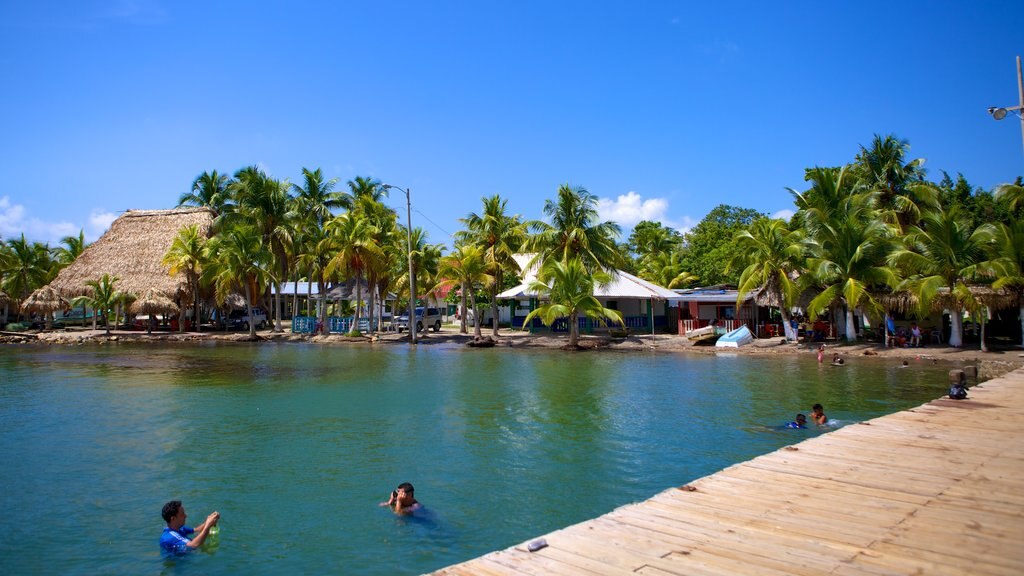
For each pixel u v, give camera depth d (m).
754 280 34.91
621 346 37.12
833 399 17.95
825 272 31.89
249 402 18.05
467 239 44.44
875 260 32.69
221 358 32.00
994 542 5.77
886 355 29.72
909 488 7.55
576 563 5.43
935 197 36.50
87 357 32.84
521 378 23.36
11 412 16.59
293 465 11.39
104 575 7.06
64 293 50.19
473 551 7.64
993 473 8.18
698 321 43.88
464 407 17.09
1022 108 16.97
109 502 9.46
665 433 13.73
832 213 35.16
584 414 15.99
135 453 12.27
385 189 42.34
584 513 8.88
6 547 7.83
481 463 11.42
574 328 36.97
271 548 7.76
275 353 35.22
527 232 44.41
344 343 42.34
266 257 45.25
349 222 43.50
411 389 20.50
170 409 16.98
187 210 56.91
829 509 6.80
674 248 75.38
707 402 17.67
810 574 5.10
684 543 5.86
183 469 11.17
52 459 11.84
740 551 5.63
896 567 5.23
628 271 63.84
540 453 12.10
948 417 12.19
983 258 30.84
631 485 10.10
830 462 8.85
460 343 41.88
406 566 7.23
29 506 9.30
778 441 12.96
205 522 8.20
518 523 8.52
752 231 36.66
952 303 29.86
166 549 7.71
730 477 8.16
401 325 52.69
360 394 19.44
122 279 50.72
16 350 38.19
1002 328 36.19
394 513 8.92
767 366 27.16
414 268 46.12
